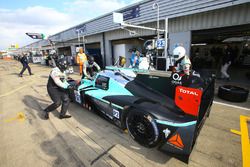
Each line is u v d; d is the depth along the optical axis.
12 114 3.38
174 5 5.98
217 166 1.66
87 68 4.08
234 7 4.95
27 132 2.55
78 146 2.10
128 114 2.01
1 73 11.55
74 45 15.48
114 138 2.26
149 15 7.00
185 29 6.30
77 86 3.21
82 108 3.54
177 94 1.63
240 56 12.37
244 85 5.23
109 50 10.95
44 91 5.37
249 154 1.84
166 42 5.26
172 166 1.68
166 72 2.32
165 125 1.64
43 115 3.25
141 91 2.20
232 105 3.44
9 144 2.22
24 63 9.17
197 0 5.30
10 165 1.79
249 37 13.06
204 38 12.39
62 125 2.74
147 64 4.92
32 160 1.86
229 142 2.08
